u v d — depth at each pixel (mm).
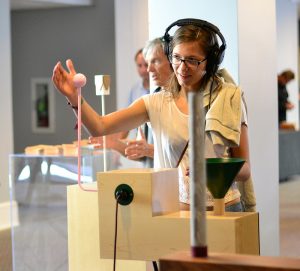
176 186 2145
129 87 8047
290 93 13922
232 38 3678
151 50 3336
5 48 7031
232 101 2359
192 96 1428
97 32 8633
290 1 13625
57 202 3779
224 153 2375
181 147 2402
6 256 5336
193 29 2344
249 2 3812
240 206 2467
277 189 4258
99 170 3475
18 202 3832
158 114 2457
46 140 9273
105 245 2059
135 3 7910
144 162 3576
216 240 1895
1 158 6973
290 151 10672
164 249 1982
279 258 1439
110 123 2424
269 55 4121
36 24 8992
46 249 3576
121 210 2023
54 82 2256
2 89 7000
